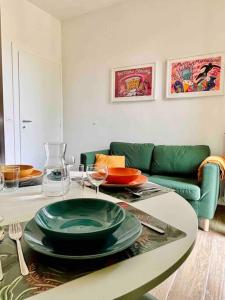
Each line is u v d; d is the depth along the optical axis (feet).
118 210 2.47
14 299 1.50
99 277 1.71
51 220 2.40
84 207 2.65
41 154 12.62
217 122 9.68
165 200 3.36
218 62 9.42
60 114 13.75
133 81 11.29
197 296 4.88
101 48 12.12
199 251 6.50
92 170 3.71
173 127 10.57
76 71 13.08
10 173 3.81
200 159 9.20
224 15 9.25
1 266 1.82
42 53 12.36
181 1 9.98
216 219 8.75
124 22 11.35
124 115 11.75
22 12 11.09
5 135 10.64
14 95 10.98
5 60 10.44
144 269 1.80
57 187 3.79
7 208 3.06
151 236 2.30
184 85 10.12
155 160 10.02
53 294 1.55
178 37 10.17
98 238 1.92
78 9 12.01
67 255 1.81
